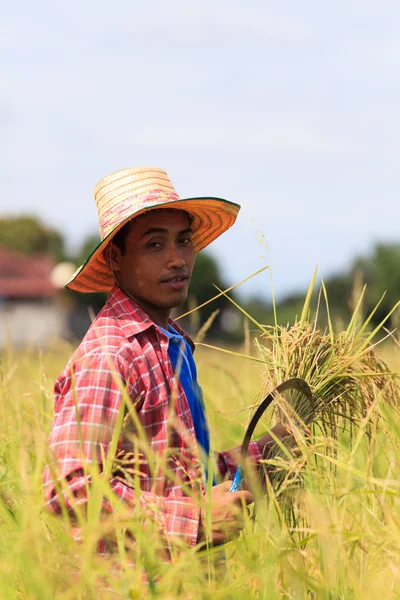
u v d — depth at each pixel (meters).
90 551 2.36
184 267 3.15
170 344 3.15
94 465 2.48
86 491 2.62
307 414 3.43
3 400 3.58
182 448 2.88
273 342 3.59
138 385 2.87
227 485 2.89
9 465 3.22
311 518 2.94
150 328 3.02
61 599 2.35
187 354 3.34
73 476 2.64
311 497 2.69
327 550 2.59
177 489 2.83
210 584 2.48
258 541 2.70
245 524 2.70
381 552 2.71
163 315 3.20
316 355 3.52
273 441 3.20
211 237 3.73
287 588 2.64
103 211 3.20
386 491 2.79
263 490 3.11
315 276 3.70
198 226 3.65
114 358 2.83
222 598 2.47
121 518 2.44
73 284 3.46
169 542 2.52
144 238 3.11
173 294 3.12
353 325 3.69
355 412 3.57
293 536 3.04
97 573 2.45
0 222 96.25
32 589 2.35
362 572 2.70
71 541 2.46
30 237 95.31
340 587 2.63
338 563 2.60
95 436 2.72
